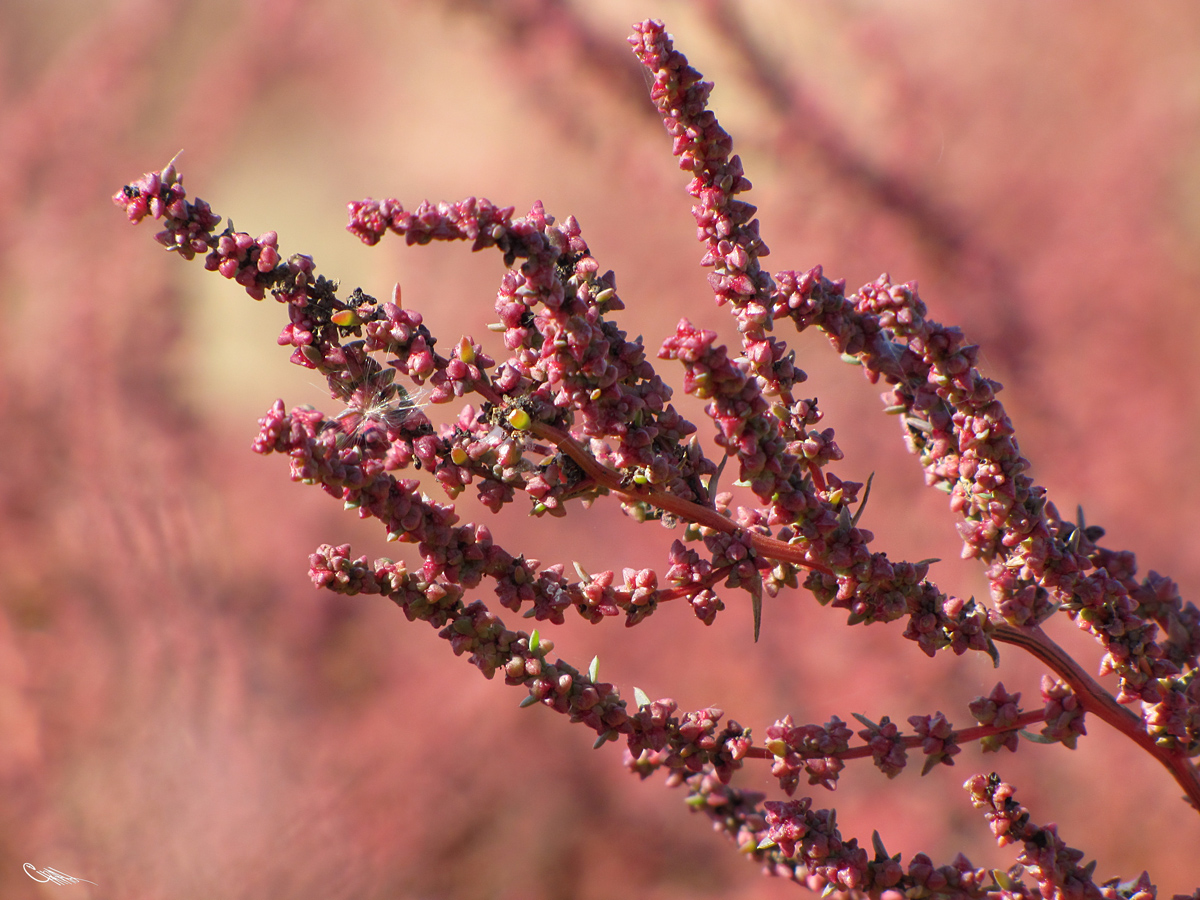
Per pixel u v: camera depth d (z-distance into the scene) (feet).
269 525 2.75
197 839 2.17
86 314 2.92
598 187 2.97
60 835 2.18
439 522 1.02
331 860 2.19
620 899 2.22
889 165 2.86
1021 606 1.05
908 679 2.35
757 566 1.04
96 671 2.44
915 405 1.06
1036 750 2.25
